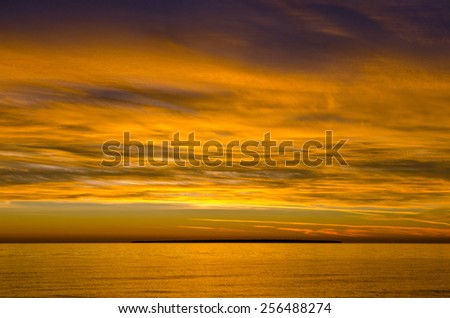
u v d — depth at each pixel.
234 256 114.88
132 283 54.53
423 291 48.41
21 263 83.25
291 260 94.06
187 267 76.19
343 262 87.31
